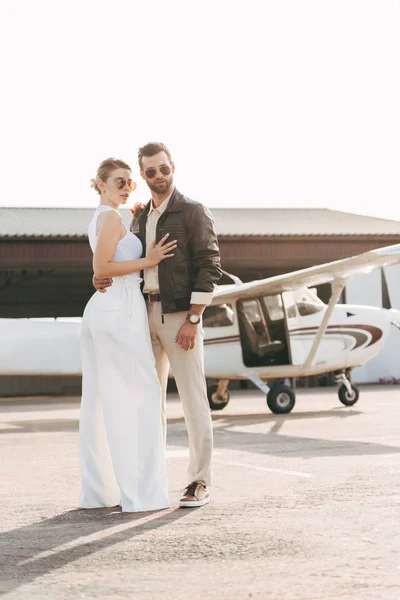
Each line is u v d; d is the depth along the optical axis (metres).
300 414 10.05
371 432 7.11
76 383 27.64
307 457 5.25
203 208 3.72
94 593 2.21
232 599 2.12
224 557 2.57
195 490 3.55
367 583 2.24
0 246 18.42
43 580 2.35
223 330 10.62
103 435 3.62
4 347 10.11
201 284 3.64
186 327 3.63
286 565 2.45
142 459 3.50
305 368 10.86
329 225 22.31
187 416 3.66
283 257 20.33
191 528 3.03
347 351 11.23
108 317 3.53
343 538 2.80
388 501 3.50
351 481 4.11
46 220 21.59
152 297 3.73
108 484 3.61
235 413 10.87
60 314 28.03
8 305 27.62
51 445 6.77
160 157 3.70
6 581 2.35
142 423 3.52
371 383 23.75
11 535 3.00
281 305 10.77
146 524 3.14
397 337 24.08
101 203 3.70
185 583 2.29
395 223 23.05
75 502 3.75
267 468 4.73
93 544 2.80
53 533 3.01
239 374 10.66
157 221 3.74
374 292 23.98
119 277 3.60
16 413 12.88
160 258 3.64
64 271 23.69
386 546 2.67
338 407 11.34
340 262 8.98
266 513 3.29
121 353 3.53
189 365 3.67
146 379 3.56
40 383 27.27
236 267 23.23
